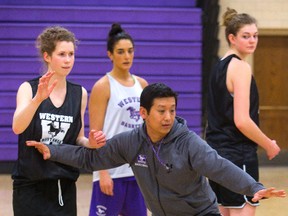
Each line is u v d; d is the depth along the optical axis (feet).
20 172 22.04
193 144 19.31
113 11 60.49
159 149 19.65
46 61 22.12
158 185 20.10
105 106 28.37
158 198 20.20
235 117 24.68
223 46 62.03
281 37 65.82
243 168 25.38
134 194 28.37
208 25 61.82
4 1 60.49
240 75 24.89
